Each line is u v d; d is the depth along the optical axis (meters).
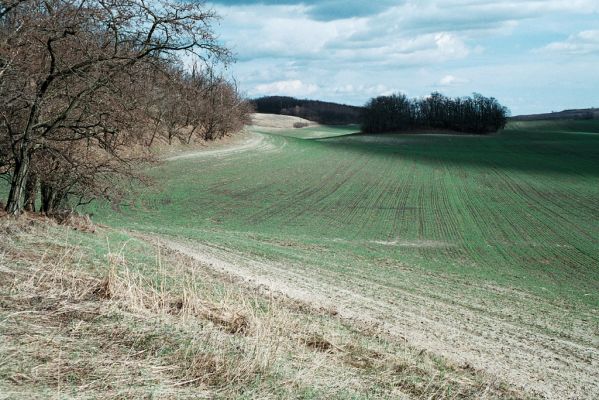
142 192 48.53
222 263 19.62
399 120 139.50
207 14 16.28
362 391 6.66
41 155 18.56
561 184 59.78
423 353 10.38
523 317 17.53
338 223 41.34
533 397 9.18
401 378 7.87
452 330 14.27
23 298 7.21
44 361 5.37
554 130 142.25
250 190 53.31
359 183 58.97
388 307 16.08
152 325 7.01
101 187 20.53
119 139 19.61
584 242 35.91
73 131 18.28
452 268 27.39
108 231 20.38
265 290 14.61
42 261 9.40
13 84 15.17
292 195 52.00
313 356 7.57
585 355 13.74
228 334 7.47
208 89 19.09
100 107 17.59
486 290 22.00
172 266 14.24
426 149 92.75
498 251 33.09
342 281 19.83
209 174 60.00
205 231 34.31
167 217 40.97
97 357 5.69
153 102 18.97
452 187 57.62
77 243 13.06
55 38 15.15
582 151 90.75
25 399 4.46
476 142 107.19
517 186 58.56
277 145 89.44
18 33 14.45
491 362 11.48
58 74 15.96
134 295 8.05
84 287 8.27
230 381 5.72
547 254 32.50
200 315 8.22
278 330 8.30
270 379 6.01
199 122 73.06
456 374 9.29
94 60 16.00
